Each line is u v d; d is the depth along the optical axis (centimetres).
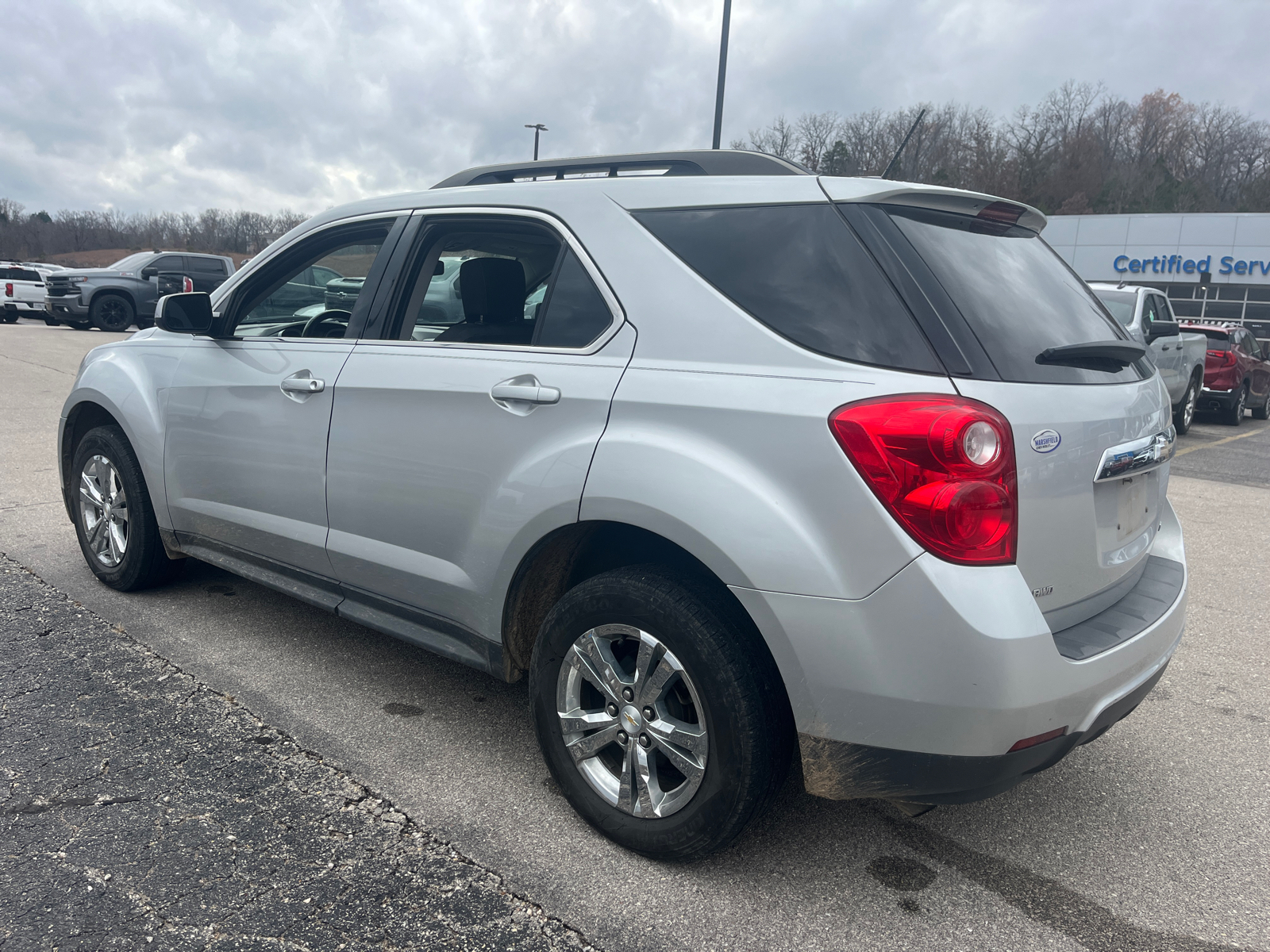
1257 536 618
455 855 225
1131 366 245
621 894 212
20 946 186
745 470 199
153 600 397
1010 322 212
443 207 287
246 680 321
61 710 292
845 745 196
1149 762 291
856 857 232
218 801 243
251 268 345
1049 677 186
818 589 189
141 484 380
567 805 250
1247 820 256
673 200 238
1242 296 2969
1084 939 203
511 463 242
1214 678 363
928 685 184
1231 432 1364
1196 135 6519
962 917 209
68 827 228
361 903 204
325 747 277
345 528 294
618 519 216
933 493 181
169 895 204
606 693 227
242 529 333
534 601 255
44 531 492
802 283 210
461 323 280
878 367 193
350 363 291
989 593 182
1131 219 3089
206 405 339
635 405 218
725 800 207
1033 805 262
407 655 351
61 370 1312
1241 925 210
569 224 252
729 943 197
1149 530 254
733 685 202
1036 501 192
